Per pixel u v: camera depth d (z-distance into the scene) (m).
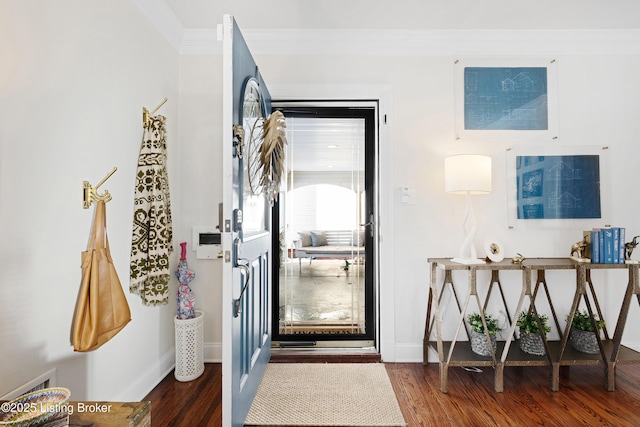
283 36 2.40
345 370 2.26
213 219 2.40
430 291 2.38
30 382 1.20
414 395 1.94
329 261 2.66
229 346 1.45
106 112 1.62
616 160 2.45
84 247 1.46
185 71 2.42
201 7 2.11
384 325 2.41
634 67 2.46
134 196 1.86
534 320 2.17
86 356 1.48
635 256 2.43
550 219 2.43
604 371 2.03
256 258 1.97
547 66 2.46
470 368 2.27
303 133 2.64
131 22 1.82
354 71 2.46
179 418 1.71
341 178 2.64
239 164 1.61
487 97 2.45
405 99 2.44
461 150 2.44
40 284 1.25
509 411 1.77
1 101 1.10
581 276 1.98
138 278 1.82
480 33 2.40
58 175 1.33
